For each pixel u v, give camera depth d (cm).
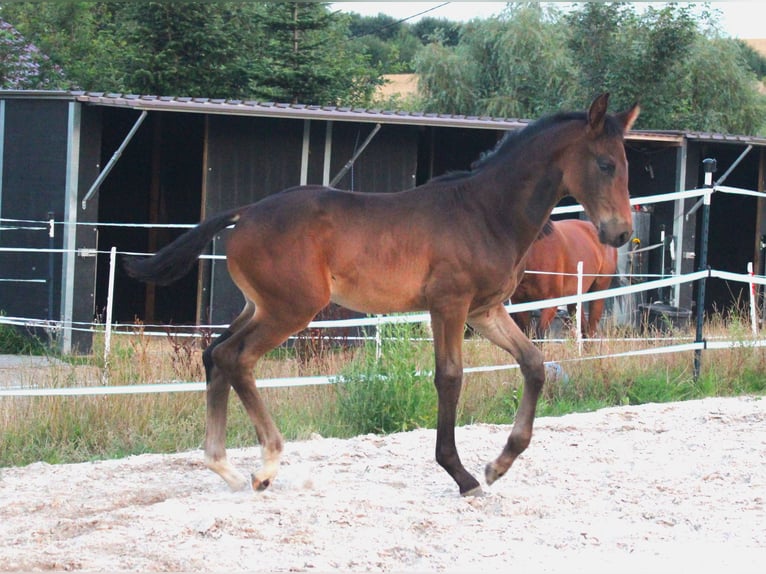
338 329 1130
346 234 602
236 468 689
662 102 2450
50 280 1305
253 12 2434
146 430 817
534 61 2673
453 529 543
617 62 2481
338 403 881
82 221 1334
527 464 696
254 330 611
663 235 1562
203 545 502
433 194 618
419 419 860
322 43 2353
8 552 491
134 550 495
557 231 1198
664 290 1572
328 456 729
